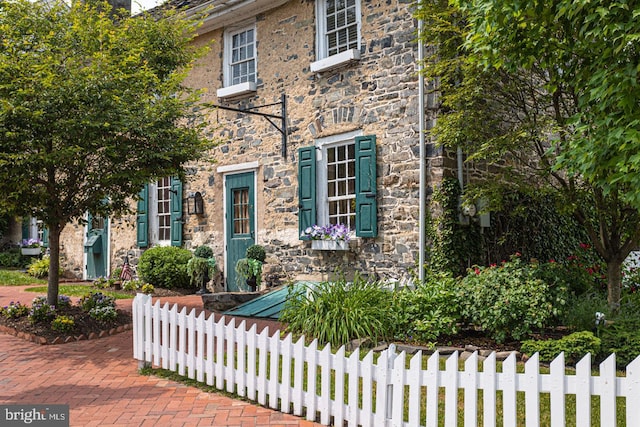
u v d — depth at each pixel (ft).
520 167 28.99
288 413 14.55
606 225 22.11
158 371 18.53
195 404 15.37
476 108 22.62
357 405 12.96
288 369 14.51
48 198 24.79
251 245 35.65
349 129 30.66
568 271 23.56
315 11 32.78
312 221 32.01
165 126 24.39
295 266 33.17
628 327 18.45
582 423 10.67
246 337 15.75
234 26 37.52
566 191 22.09
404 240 27.99
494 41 15.24
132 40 27.43
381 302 21.27
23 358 20.83
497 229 28.45
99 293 27.84
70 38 24.35
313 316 20.93
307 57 32.99
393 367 12.54
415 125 27.73
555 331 21.43
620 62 13.16
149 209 42.93
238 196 37.14
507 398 11.16
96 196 25.26
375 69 29.60
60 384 17.52
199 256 37.01
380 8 29.48
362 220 29.45
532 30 14.79
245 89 35.58
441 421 13.67
